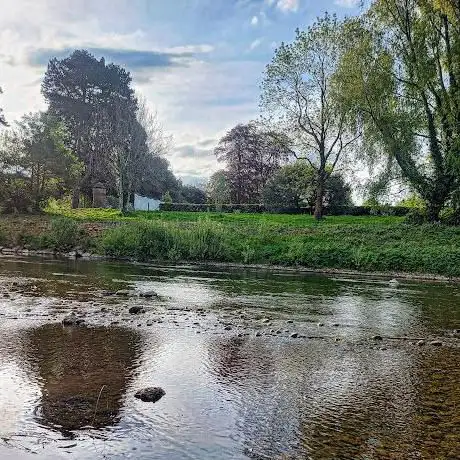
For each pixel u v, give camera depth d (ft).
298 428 24.80
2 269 89.76
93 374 31.81
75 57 303.07
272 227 146.00
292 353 39.37
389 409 27.76
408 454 22.18
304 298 69.87
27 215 181.06
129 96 304.50
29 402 26.63
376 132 137.80
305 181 202.69
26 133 194.49
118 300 61.31
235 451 21.98
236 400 28.37
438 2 124.77
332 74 156.97
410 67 137.08
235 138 325.83
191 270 106.22
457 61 131.95
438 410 27.73
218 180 310.24
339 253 121.08
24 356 35.19
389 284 93.45
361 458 21.67
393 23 139.03
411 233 132.16
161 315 52.75
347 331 48.88
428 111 136.36
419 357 39.55
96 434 23.02
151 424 24.41
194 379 31.83
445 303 69.72
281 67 167.22
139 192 294.87
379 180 139.74
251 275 100.58
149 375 32.14
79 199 273.13
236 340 42.83
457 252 114.21
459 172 131.75
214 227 130.11
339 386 31.58
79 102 292.81
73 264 106.22
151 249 126.41
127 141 221.46
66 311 52.60
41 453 20.99
